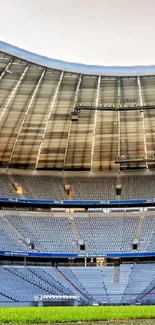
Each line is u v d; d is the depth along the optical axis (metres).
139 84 47.59
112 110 48.44
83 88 48.22
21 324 23.95
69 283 49.81
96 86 47.94
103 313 29.66
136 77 46.38
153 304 45.28
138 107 47.94
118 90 48.75
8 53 41.72
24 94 48.31
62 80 46.72
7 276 49.28
